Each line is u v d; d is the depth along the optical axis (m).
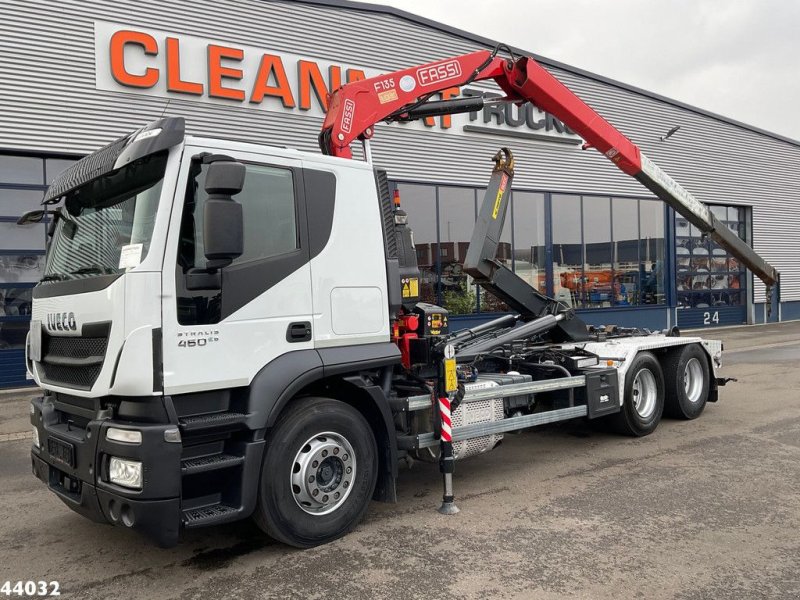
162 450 3.63
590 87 19.95
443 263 16.84
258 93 13.66
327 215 4.61
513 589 3.69
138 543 4.61
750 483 5.56
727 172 24.02
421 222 16.52
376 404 4.76
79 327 4.05
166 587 3.88
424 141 16.50
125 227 3.97
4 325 11.80
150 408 3.72
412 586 3.77
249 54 13.64
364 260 4.81
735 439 7.14
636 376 7.38
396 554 4.25
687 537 4.40
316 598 3.66
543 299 7.84
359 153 12.59
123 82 12.24
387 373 4.98
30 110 11.62
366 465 4.68
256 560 4.23
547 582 3.77
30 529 4.96
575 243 19.70
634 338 8.34
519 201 18.47
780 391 10.11
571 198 19.61
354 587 3.78
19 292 11.94
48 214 5.12
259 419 4.02
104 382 3.75
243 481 3.97
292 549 4.39
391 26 15.77
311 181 4.55
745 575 3.81
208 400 4.02
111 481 3.79
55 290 4.38
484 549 4.29
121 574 4.09
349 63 15.11
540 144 18.73
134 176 4.05
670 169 22.22
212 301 3.96
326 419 4.45
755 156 25.00
